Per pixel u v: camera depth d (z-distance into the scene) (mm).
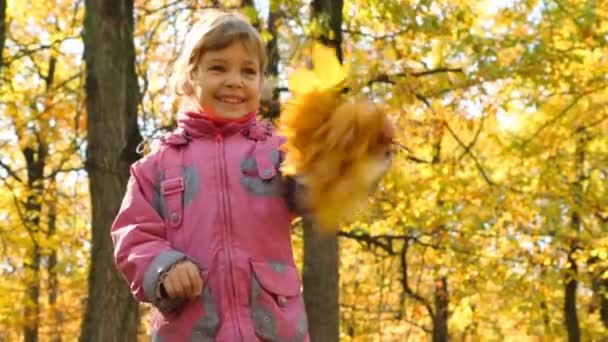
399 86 10969
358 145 2441
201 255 2881
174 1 12055
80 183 16672
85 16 9781
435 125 13320
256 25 10141
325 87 2500
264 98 3123
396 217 14000
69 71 17234
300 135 2492
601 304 22141
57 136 14188
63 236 15625
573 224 15414
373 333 20391
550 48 12188
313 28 9906
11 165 17703
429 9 11570
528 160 14492
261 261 2891
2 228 15125
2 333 19234
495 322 21984
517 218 13812
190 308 2842
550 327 19797
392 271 19156
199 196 2936
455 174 13875
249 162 2973
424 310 20156
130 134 9500
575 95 14281
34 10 16469
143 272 2791
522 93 13633
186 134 3064
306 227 10734
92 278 9359
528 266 14852
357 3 11906
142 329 14188
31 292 16781
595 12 12500
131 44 9805
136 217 2969
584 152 17219
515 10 13352
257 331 2832
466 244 14422
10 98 14461
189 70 3014
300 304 2943
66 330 19375
